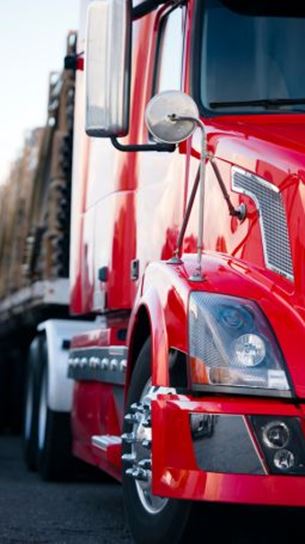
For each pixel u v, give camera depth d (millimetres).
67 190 13055
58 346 11344
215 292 5949
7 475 11789
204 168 6207
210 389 5738
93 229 9016
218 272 6133
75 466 11031
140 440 6527
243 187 6332
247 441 5637
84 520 8492
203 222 6219
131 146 6941
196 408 5699
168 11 7453
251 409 5641
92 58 6773
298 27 6984
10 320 16812
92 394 8984
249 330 5777
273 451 5629
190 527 6090
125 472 6871
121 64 6680
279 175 6156
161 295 6285
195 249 6656
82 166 9570
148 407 6262
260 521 6469
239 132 6594
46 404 11398
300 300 5910
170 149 7000
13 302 15719
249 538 6531
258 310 5848
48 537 7664
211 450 5668
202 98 6887
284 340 5758
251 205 6266
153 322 6238
